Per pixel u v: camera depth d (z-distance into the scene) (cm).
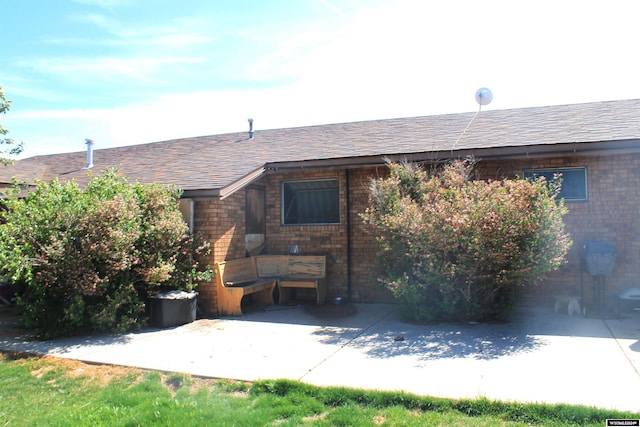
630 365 537
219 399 475
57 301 769
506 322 771
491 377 509
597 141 802
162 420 422
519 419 406
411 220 738
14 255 681
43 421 434
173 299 811
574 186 892
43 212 727
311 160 993
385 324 795
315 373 540
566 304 847
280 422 418
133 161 1390
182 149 1427
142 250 819
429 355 600
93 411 452
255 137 1394
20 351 662
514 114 1130
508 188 743
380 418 418
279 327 795
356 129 1252
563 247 713
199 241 911
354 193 1023
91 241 725
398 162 924
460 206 715
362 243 1013
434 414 420
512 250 700
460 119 1170
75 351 659
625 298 796
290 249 1072
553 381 491
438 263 748
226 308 898
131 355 635
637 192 848
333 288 1034
